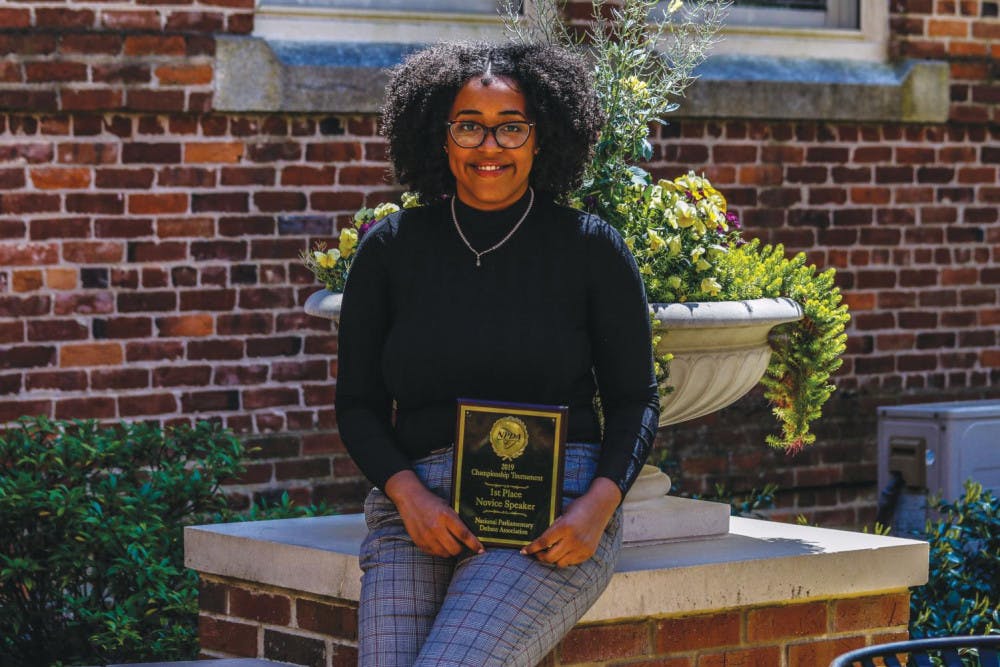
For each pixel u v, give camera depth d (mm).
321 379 5895
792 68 6605
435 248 2908
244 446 5781
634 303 2896
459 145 2908
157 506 4660
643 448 2838
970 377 6965
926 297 6867
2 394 5508
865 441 6746
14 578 4574
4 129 5492
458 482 2736
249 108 5691
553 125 2996
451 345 2836
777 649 3443
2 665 4633
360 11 6016
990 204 6969
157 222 5660
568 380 2859
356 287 2951
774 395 3914
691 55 4039
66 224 5559
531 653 2631
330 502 5914
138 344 5652
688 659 3332
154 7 5590
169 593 4293
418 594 2795
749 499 5957
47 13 5473
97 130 5582
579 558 2688
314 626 3438
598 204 3609
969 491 4945
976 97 6875
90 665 4410
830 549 3523
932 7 6832
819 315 3750
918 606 4430
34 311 5539
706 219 3617
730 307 3461
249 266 5777
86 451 4855
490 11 6262
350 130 5891
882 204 6770
